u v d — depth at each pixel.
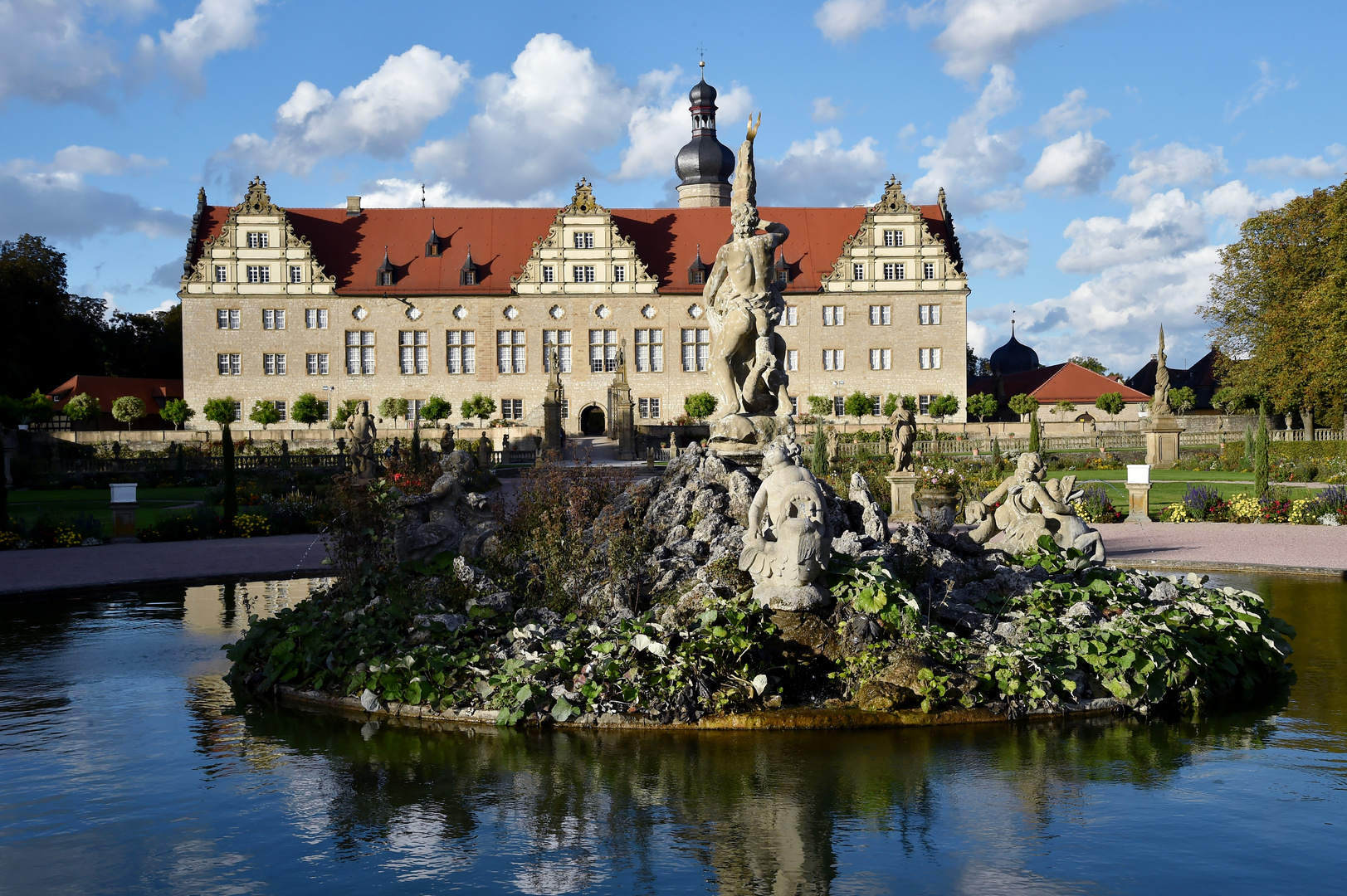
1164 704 12.70
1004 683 12.06
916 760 10.65
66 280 107.38
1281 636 14.43
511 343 99.19
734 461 17.66
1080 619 13.51
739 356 19.47
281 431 90.50
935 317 98.94
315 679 13.44
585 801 9.65
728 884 8.03
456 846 8.76
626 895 7.86
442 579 14.52
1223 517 36.34
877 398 99.06
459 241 102.06
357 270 99.25
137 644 17.28
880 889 7.92
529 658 12.34
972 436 86.75
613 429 87.31
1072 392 104.81
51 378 106.31
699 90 118.94
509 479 60.56
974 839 8.80
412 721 12.27
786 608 12.56
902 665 12.14
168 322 121.75
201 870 8.37
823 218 105.00
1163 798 9.68
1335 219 64.81
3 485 32.22
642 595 14.09
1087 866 8.28
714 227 103.56
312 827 9.20
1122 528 34.78
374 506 15.66
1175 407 102.31
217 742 11.66
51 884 8.15
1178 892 7.86
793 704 12.03
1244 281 78.19
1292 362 72.69
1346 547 27.98
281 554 29.34
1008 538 17.62
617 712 11.75
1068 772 10.34
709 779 10.15
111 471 62.09
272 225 97.00
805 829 9.01
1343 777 10.25
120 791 10.12
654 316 99.12
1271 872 8.19
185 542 33.38
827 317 99.06
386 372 98.19
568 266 98.94
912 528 15.55
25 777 10.55
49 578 24.25
